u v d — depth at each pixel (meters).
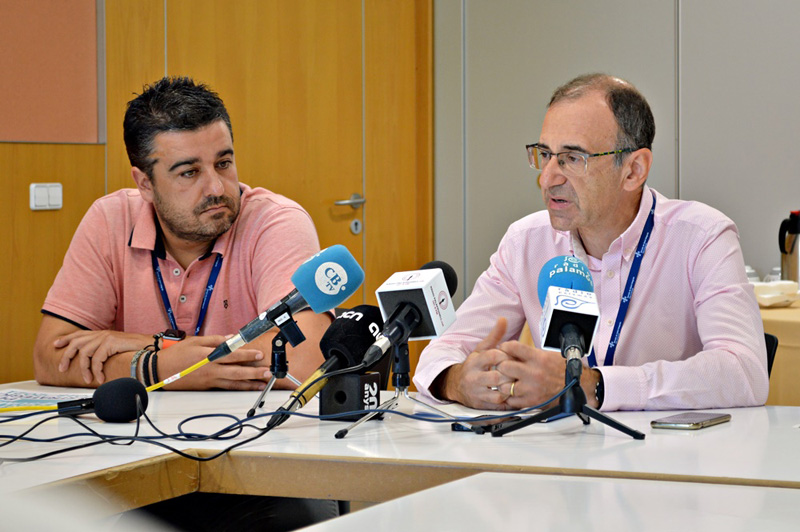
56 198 3.23
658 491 0.91
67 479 1.00
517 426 1.28
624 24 4.46
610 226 1.89
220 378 1.82
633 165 1.84
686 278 1.87
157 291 2.15
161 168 2.02
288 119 4.17
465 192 4.94
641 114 1.83
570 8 4.61
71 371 1.95
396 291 1.33
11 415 1.52
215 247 2.13
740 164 4.19
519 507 0.84
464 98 4.92
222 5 3.84
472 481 0.96
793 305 3.08
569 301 1.29
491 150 4.87
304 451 1.16
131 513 1.41
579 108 1.81
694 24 4.28
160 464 1.12
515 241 2.04
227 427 1.32
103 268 2.16
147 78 3.52
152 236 2.14
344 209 4.46
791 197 4.09
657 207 1.91
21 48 3.13
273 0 4.07
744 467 1.03
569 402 1.27
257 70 4.01
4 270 3.12
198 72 3.74
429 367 1.68
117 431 1.35
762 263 4.15
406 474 1.09
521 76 4.77
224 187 2.06
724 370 1.55
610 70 4.51
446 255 5.00
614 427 1.26
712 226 1.85
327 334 1.44
